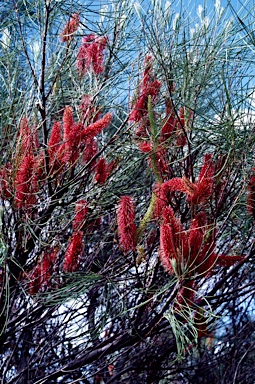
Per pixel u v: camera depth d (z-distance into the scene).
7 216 2.54
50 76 2.98
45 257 2.79
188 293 2.16
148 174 2.96
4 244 2.35
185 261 2.05
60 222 2.85
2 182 2.55
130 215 2.23
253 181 2.49
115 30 2.96
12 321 2.89
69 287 2.41
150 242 2.89
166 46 2.84
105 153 3.13
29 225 2.53
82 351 3.00
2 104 2.93
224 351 4.61
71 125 2.57
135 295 3.03
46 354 3.71
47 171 2.78
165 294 2.69
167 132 2.69
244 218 2.82
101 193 2.91
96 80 2.96
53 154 2.63
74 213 2.95
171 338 3.95
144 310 2.89
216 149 2.74
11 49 3.12
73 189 2.90
